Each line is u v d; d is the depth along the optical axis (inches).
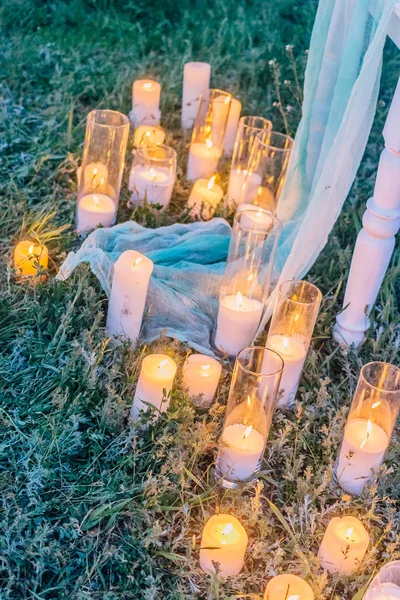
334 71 99.8
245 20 145.9
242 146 112.3
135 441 86.7
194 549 83.4
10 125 121.3
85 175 106.8
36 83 131.4
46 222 108.1
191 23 147.3
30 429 88.0
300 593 78.6
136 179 111.1
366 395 87.0
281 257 103.8
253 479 87.5
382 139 128.6
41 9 143.4
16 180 114.4
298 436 90.7
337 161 91.0
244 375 85.2
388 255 95.9
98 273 98.7
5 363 92.7
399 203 93.8
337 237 111.4
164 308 99.7
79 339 95.0
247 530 84.6
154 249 105.2
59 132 122.8
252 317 96.9
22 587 79.7
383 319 101.1
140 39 141.3
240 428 87.5
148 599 78.7
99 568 81.1
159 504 84.8
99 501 84.8
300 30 147.6
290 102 134.8
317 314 95.8
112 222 108.9
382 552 85.2
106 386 89.5
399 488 88.4
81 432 88.4
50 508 83.8
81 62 136.7
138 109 124.7
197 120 117.0
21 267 100.6
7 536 81.0
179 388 92.4
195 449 87.1
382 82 137.6
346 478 88.0
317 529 85.0
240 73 136.6
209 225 107.7
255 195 109.7
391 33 88.2
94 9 147.7
